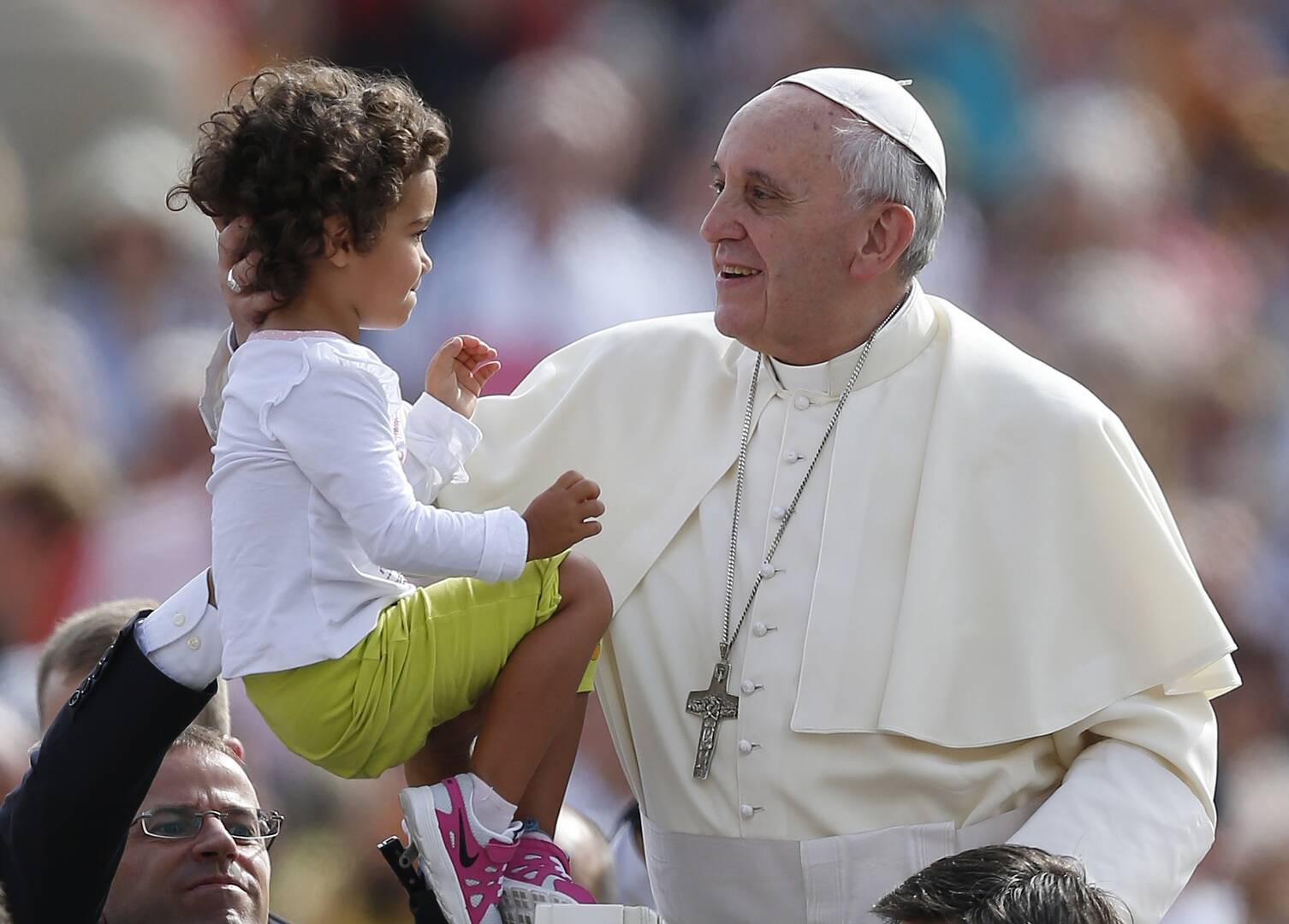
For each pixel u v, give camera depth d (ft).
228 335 54.65
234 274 52.06
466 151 134.21
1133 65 153.28
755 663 59.52
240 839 55.42
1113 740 58.34
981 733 57.67
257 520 51.01
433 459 55.62
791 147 59.57
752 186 60.08
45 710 61.21
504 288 120.98
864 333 61.62
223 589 51.29
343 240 51.65
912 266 61.21
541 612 53.47
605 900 69.97
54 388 108.06
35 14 126.11
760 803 58.85
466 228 124.47
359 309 52.47
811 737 58.59
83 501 103.76
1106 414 60.95
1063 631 58.44
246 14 137.69
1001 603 58.59
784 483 61.11
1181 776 58.29
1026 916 47.03
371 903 95.45
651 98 140.87
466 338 56.65
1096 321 132.77
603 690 61.52
